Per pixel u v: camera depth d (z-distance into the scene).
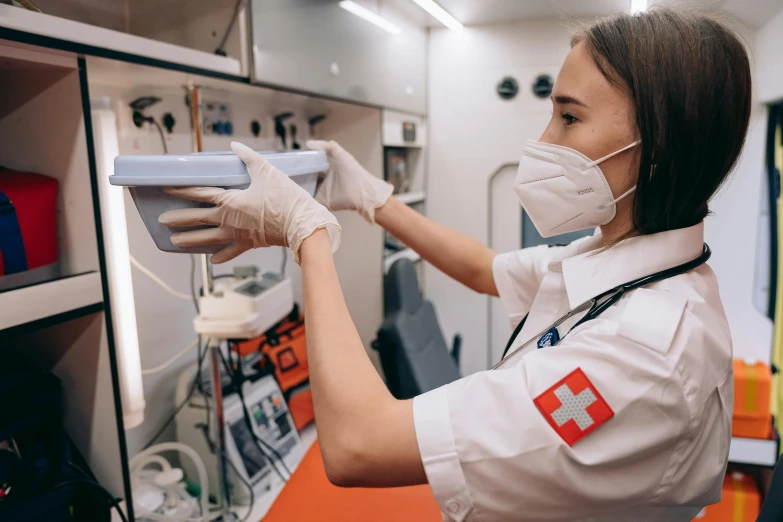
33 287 0.94
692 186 0.72
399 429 0.67
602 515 0.74
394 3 2.31
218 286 1.63
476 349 3.11
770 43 1.83
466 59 2.84
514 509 0.68
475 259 1.21
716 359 0.71
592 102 0.75
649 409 0.65
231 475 1.77
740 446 2.14
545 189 0.81
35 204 1.00
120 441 1.12
